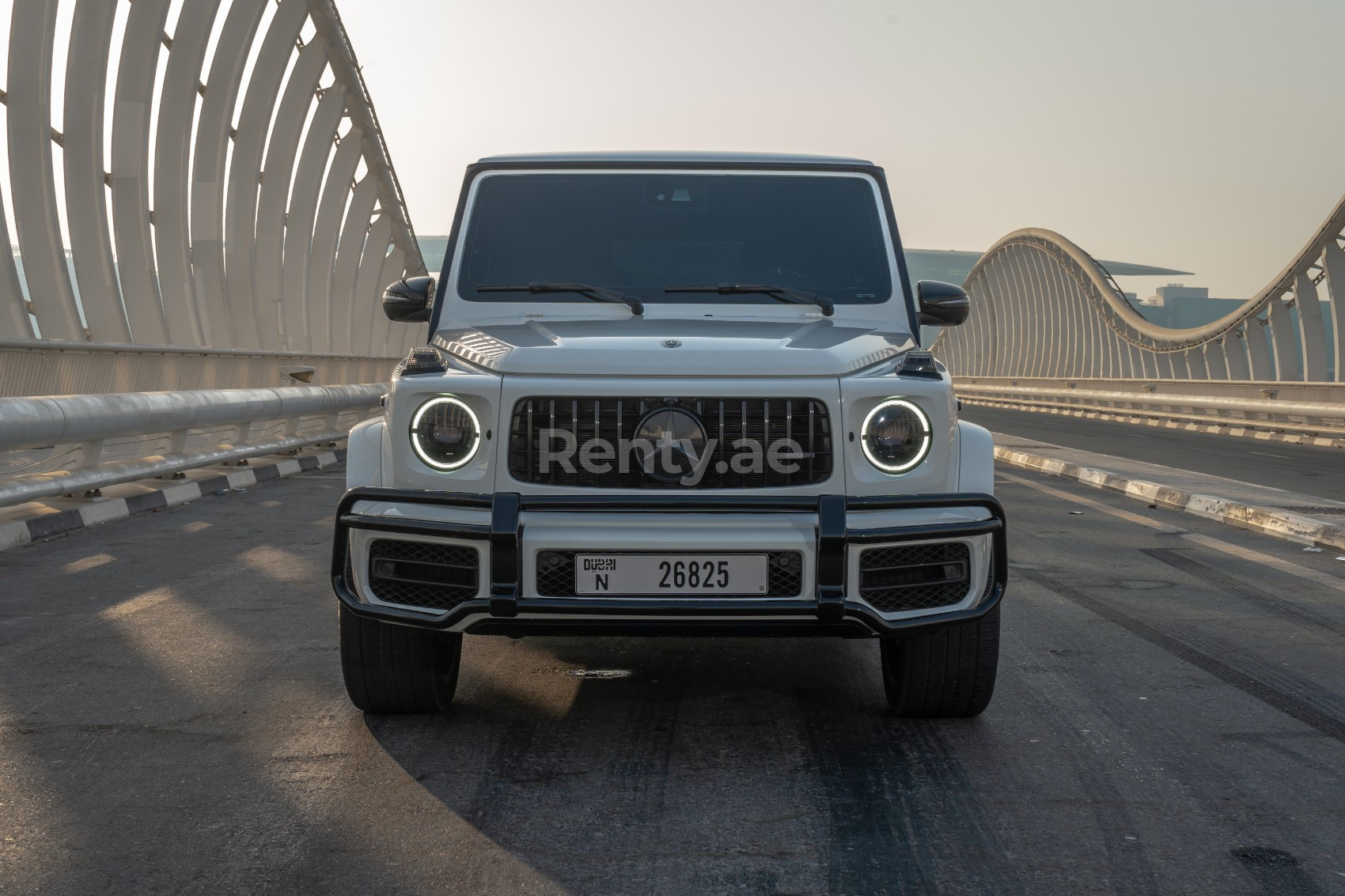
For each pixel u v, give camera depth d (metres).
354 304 29.14
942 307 4.75
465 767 3.74
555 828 3.26
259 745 3.93
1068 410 39.91
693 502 3.64
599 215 4.90
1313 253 31.72
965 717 4.31
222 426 12.59
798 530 3.66
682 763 3.81
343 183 25.36
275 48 19.78
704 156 5.05
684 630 3.76
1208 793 3.59
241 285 19.80
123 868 2.97
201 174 17.97
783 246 4.85
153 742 3.94
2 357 8.64
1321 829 3.32
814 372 3.78
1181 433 26.22
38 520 8.21
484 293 4.71
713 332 4.22
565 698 4.54
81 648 5.15
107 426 8.90
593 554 3.66
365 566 3.88
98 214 14.08
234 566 7.15
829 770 3.76
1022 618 6.13
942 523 3.75
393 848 3.11
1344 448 22.64
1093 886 2.93
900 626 3.71
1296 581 7.31
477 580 3.71
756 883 2.92
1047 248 63.69
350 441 4.05
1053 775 3.74
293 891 2.85
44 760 3.76
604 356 3.81
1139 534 9.30
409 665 4.07
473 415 3.76
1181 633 5.82
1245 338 37.12
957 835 3.24
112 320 14.13
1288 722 4.36
